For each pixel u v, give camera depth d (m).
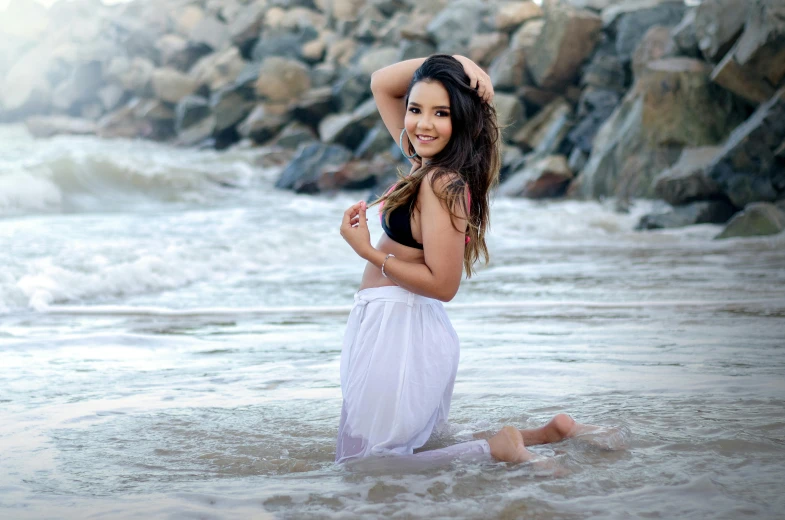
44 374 3.99
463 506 2.05
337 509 2.08
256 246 9.69
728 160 13.11
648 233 12.35
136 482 2.37
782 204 12.30
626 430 2.62
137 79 30.55
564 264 8.85
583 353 4.22
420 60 2.90
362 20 27.50
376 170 19.62
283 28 29.05
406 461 2.43
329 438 2.86
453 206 2.46
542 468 2.32
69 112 33.03
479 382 3.61
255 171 21.77
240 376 3.93
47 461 2.60
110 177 17.81
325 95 24.06
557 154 17.92
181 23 32.38
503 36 21.83
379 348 2.53
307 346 4.72
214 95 26.64
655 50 16.86
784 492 2.11
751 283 7.00
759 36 13.23
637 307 5.86
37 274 6.86
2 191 15.40
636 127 15.45
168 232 11.64
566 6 19.09
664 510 2.00
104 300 6.59
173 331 5.27
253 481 2.36
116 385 3.75
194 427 3.01
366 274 2.72
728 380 3.52
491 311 5.81
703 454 2.45
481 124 2.62
